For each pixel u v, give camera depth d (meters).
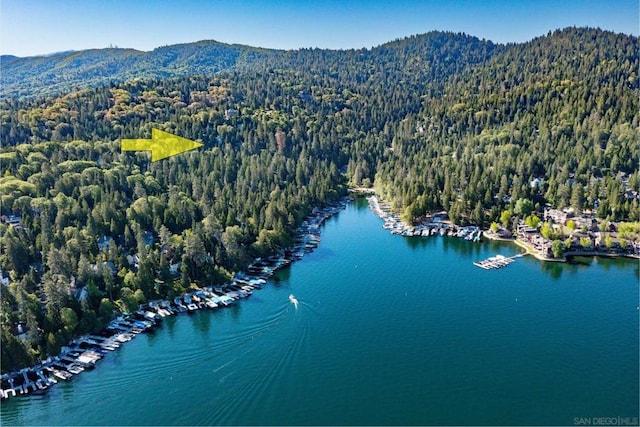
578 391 101.62
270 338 122.75
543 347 117.88
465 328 127.31
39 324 118.88
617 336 122.56
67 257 142.88
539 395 100.50
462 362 111.81
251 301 144.12
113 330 126.50
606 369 108.88
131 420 93.69
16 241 148.12
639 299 143.62
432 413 95.38
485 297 146.25
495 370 108.75
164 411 95.75
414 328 127.38
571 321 130.50
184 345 119.12
